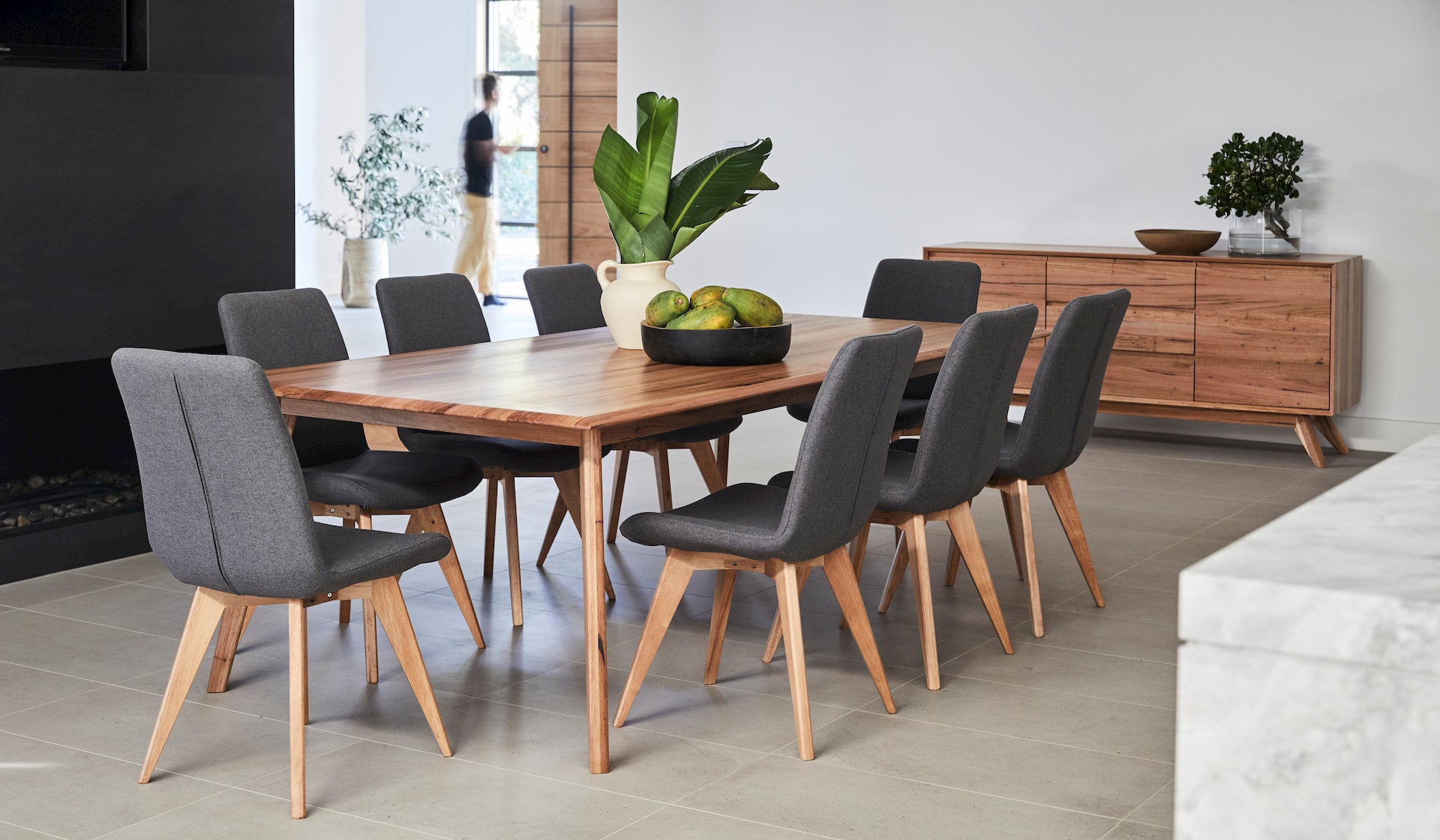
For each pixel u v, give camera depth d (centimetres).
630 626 389
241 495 261
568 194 1105
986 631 385
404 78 1173
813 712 323
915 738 306
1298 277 589
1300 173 639
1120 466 611
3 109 417
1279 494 551
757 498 333
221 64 485
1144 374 634
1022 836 256
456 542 483
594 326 495
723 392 309
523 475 396
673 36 794
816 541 293
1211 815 90
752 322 353
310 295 391
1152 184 678
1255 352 605
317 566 263
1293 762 87
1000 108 711
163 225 468
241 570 267
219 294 488
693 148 800
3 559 427
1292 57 635
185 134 472
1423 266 616
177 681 281
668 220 394
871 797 274
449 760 295
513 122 1154
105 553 456
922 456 329
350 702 331
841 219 763
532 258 1177
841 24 747
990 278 666
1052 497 399
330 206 1203
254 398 252
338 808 271
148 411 265
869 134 748
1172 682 342
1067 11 687
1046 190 705
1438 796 83
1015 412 693
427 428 305
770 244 785
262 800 275
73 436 505
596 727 286
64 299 440
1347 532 101
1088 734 308
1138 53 673
